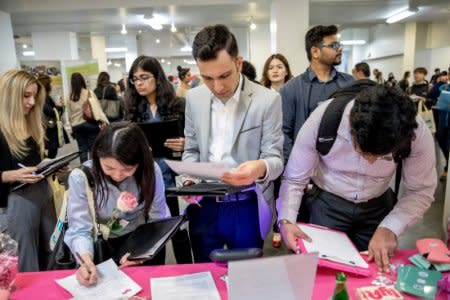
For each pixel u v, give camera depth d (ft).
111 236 4.49
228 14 26.03
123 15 24.67
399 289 3.40
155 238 4.01
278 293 2.43
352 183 4.28
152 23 27.76
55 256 4.62
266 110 4.38
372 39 48.08
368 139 3.05
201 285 3.68
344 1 22.31
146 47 42.83
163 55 43.91
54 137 13.29
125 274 3.92
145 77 7.47
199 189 3.96
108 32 34.24
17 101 5.86
